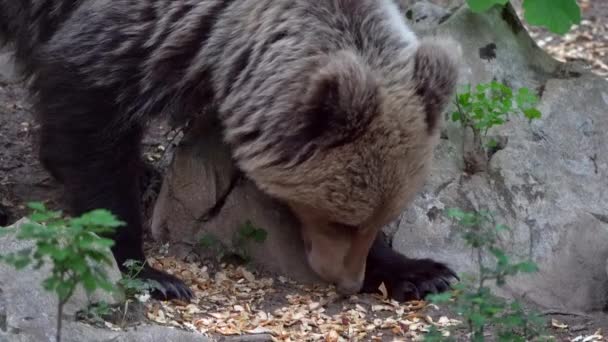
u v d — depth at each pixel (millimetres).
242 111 7742
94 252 5727
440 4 11250
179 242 9188
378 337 7715
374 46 7637
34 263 6895
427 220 9156
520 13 14766
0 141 11156
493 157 9672
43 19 9180
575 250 9070
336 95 7070
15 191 10219
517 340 6375
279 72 7547
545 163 9750
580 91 10352
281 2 7781
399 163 7359
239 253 8922
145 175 10125
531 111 9516
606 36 14484
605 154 9977
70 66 8328
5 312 6652
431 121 7512
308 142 7289
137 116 8383
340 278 8148
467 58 10305
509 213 9320
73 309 6910
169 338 6930
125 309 7223
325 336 7668
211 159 9117
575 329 8039
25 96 11664
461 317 7711
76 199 8586
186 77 8180
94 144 8469
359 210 7477
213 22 8047
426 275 8609
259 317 7930
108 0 8234
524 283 8719
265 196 8930
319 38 7598
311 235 8219
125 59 8203
